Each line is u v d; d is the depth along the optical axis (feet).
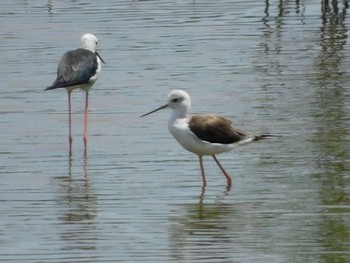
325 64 69.92
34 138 56.80
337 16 83.20
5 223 43.91
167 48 75.51
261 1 89.25
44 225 43.60
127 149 54.39
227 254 39.96
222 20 83.05
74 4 89.40
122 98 64.08
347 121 57.67
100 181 49.37
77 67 55.93
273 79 66.85
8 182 49.37
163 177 49.70
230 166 51.06
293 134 55.67
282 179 48.85
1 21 84.23
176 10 86.74
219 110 60.44
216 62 71.51
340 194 46.57
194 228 42.96
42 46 76.74
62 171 51.03
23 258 39.93
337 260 39.01
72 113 61.67
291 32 78.95
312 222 43.21
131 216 44.52
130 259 39.65
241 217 44.11
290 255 39.65
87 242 41.57
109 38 78.59
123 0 90.58
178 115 47.62
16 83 68.08
